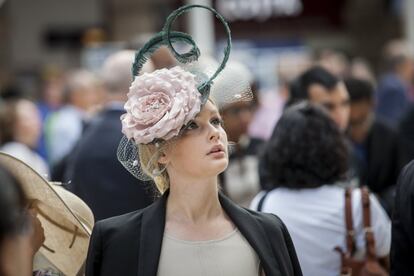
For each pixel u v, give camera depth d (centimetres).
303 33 1764
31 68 1883
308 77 600
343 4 1867
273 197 462
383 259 458
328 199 453
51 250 377
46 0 1891
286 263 332
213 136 328
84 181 547
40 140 1091
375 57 1953
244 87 348
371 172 688
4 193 234
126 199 536
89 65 1399
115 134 550
